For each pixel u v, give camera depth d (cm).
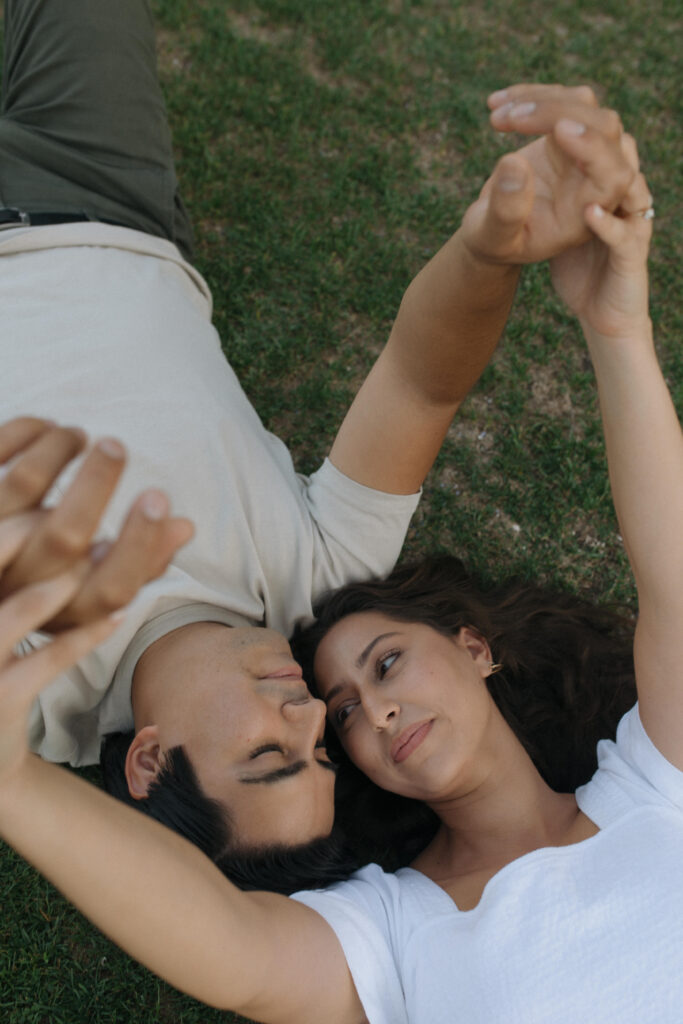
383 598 180
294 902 140
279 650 157
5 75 215
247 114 263
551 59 277
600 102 273
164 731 149
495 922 142
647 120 271
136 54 208
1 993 181
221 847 146
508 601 206
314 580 182
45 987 183
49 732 164
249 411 190
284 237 251
